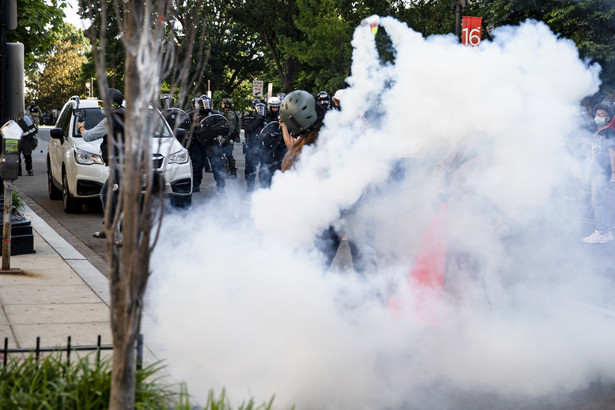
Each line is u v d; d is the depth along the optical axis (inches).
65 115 601.0
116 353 145.9
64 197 566.6
